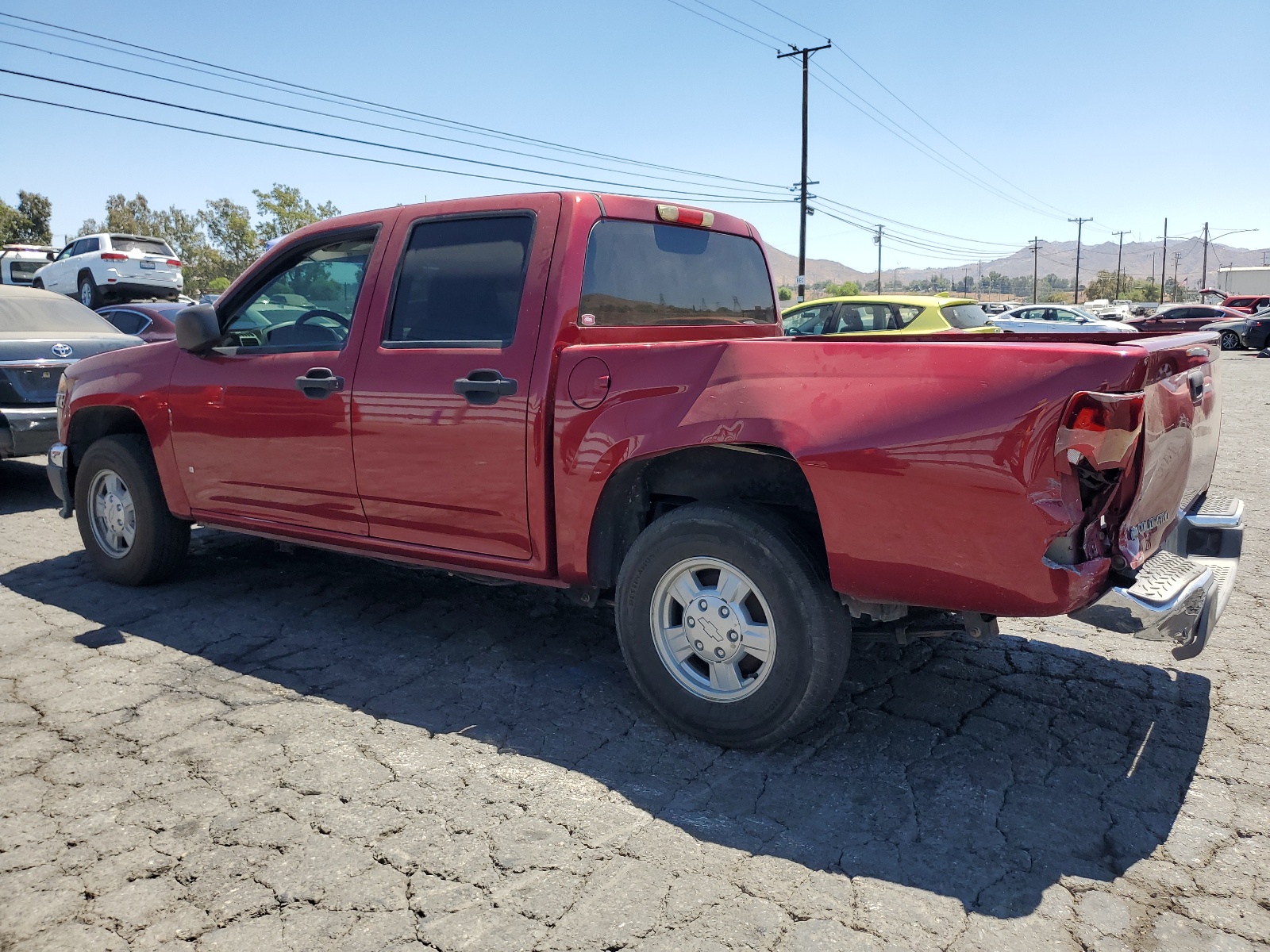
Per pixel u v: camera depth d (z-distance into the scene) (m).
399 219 3.96
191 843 2.63
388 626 4.48
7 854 2.58
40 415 7.40
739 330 4.41
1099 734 3.31
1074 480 2.56
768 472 3.20
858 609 3.03
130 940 2.23
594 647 4.21
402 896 2.39
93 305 23.91
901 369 2.75
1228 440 10.24
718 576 3.24
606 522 3.40
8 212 58.25
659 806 2.83
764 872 2.49
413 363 3.73
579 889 2.41
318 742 3.26
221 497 4.52
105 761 3.11
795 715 3.04
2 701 3.59
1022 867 2.51
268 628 4.43
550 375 3.39
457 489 3.64
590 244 3.55
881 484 2.75
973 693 3.67
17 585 5.13
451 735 3.32
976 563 2.67
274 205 57.31
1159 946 2.19
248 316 4.44
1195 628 2.85
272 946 2.21
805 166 35.41
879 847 2.60
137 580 5.01
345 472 3.98
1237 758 3.12
